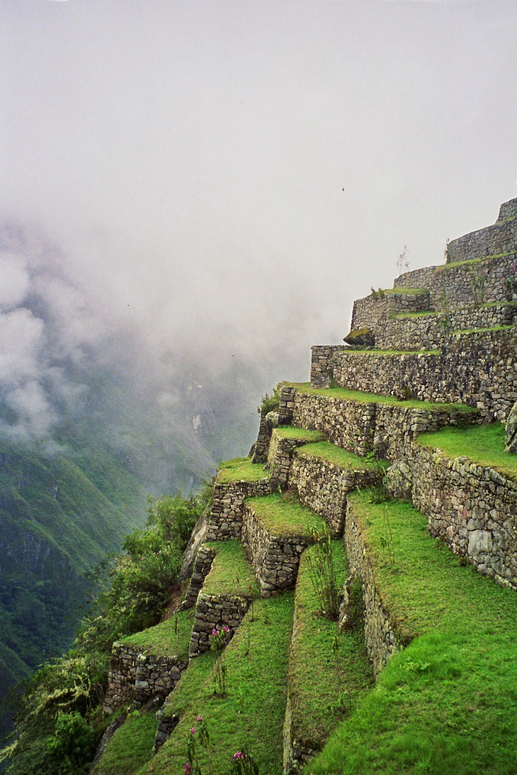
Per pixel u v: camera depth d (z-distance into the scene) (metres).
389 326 23.38
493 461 9.53
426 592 8.31
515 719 5.20
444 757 5.02
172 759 8.74
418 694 6.04
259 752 8.37
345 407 19.03
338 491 15.33
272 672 10.53
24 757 16.28
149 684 15.15
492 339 13.63
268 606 13.56
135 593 22.73
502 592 7.95
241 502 19.75
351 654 9.05
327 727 7.13
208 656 13.90
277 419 26.02
